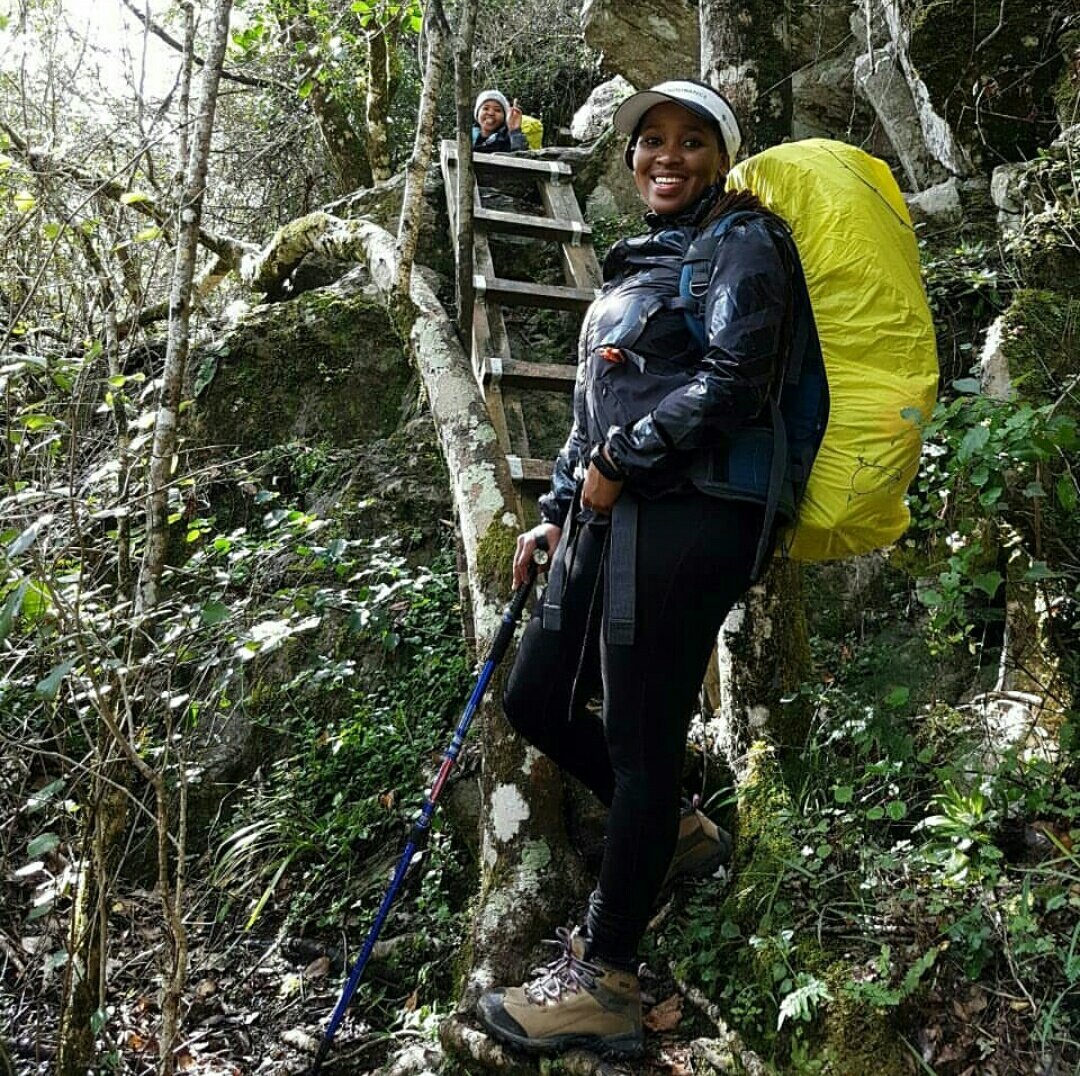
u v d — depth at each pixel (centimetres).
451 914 275
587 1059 210
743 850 247
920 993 201
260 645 229
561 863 251
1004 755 224
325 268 511
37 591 191
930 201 384
